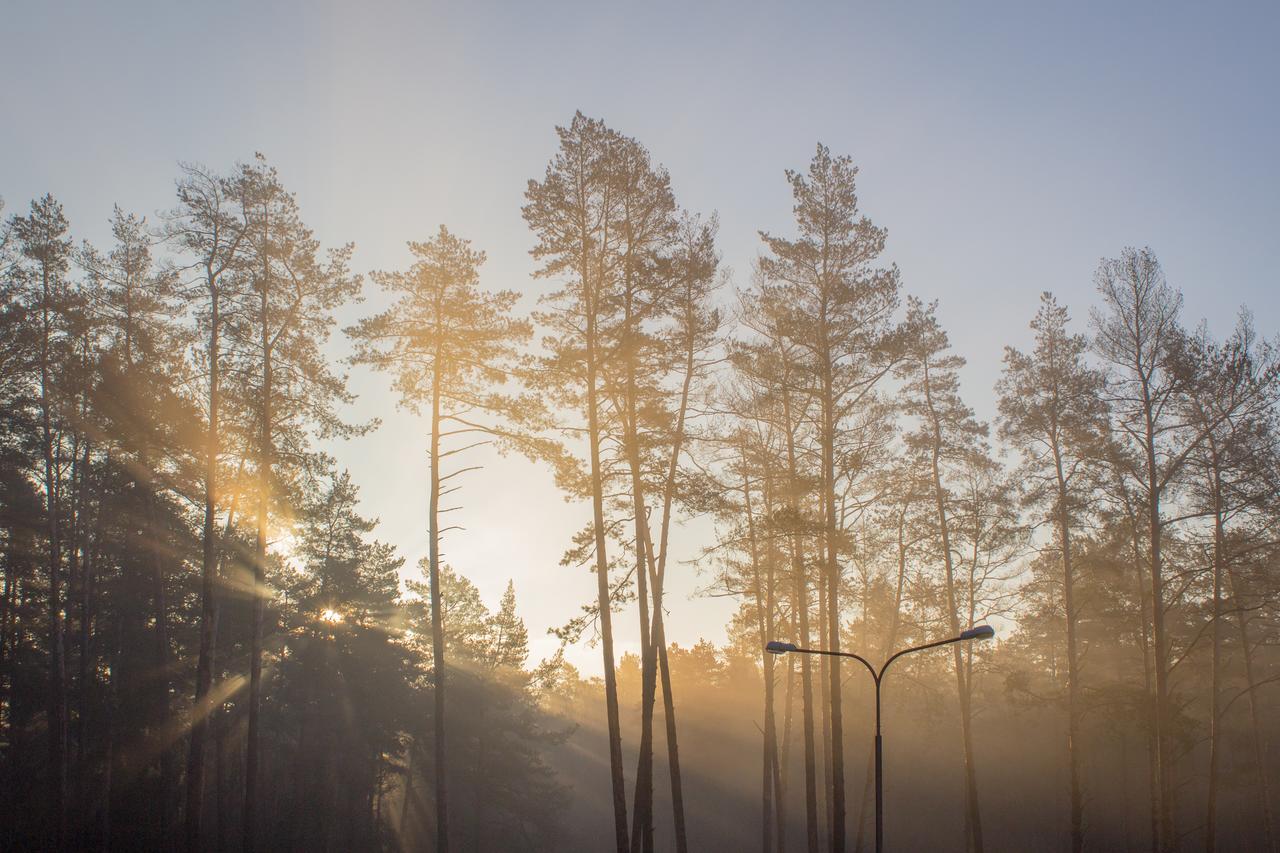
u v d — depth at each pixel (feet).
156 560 103.19
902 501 102.27
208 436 85.92
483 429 82.48
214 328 86.58
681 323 80.69
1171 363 89.56
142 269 97.55
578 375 77.25
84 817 99.35
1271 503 86.69
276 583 142.31
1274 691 146.00
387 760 163.94
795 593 98.73
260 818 157.48
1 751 118.52
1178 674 115.24
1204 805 157.58
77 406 94.63
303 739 148.97
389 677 152.97
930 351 105.60
